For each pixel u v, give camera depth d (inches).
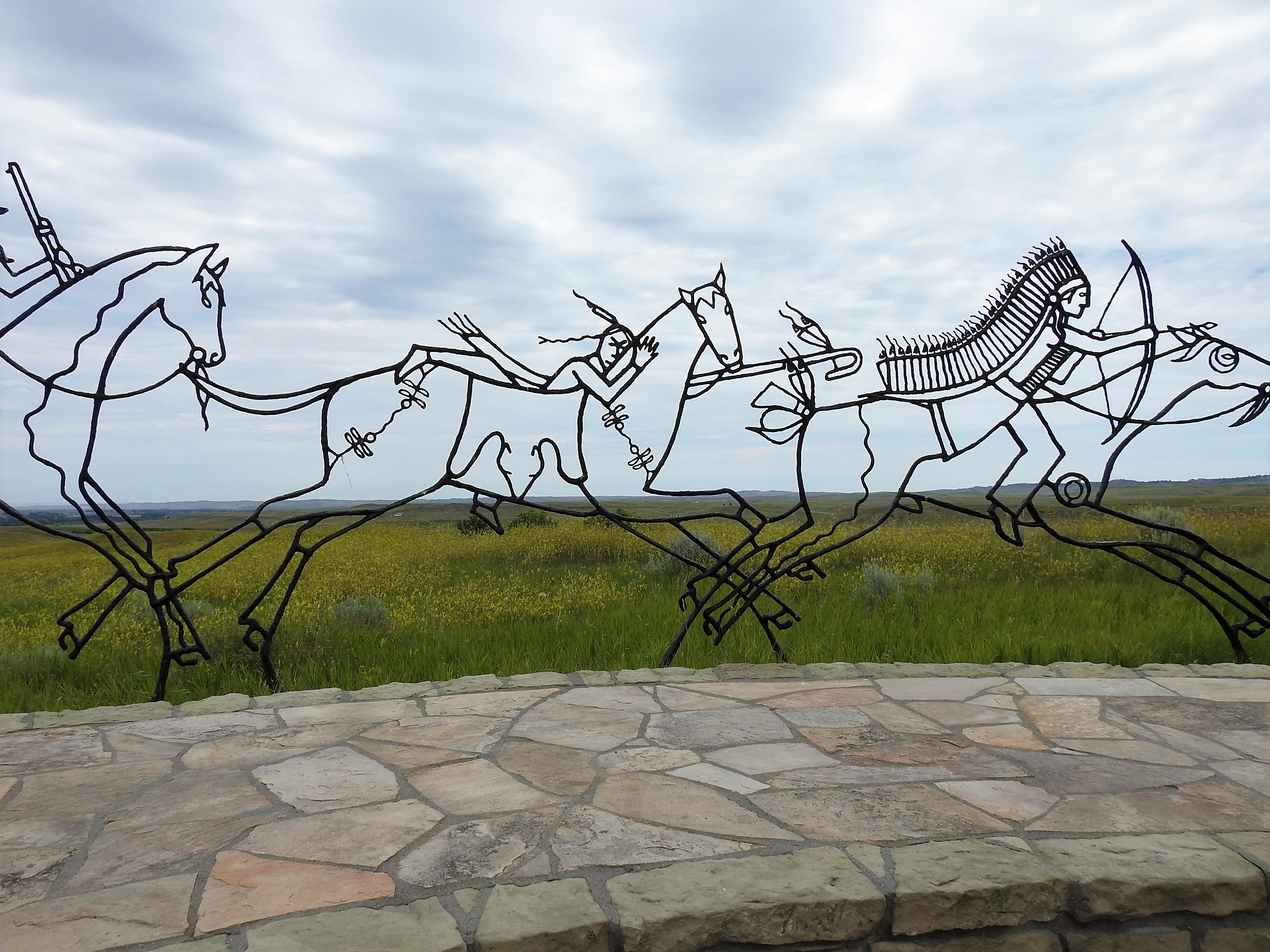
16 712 191.0
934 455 207.6
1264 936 96.4
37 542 877.2
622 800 119.8
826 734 150.8
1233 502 637.3
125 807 120.1
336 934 85.6
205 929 87.2
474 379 187.2
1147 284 209.3
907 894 92.7
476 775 131.0
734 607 216.1
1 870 101.3
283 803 120.5
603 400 195.9
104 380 166.2
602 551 478.0
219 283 175.3
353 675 219.6
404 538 593.3
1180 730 153.3
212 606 330.0
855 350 205.3
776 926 90.4
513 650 239.9
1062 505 214.5
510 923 87.3
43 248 160.1
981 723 157.6
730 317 199.8
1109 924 95.4
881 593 313.7
